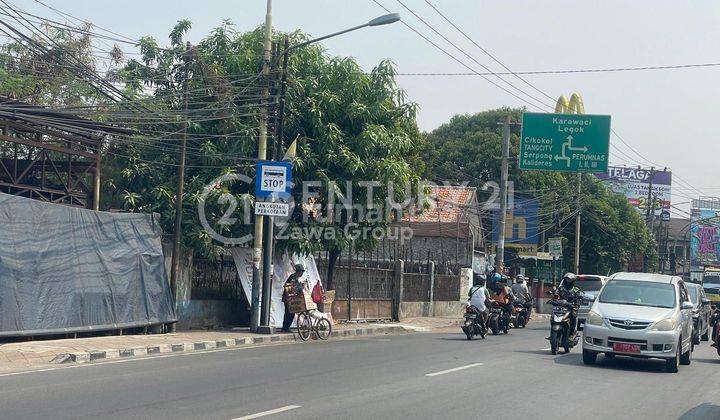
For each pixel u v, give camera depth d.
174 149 21.78
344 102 23.45
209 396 10.52
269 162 20.27
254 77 21.47
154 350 16.16
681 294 17.38
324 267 25.89
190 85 22.19
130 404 9.73
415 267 32.91
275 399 10.46
